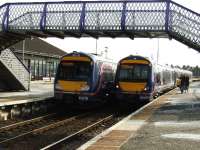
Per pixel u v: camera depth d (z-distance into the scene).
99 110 29.00
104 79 28.67
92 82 26.44
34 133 17.09
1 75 40.19
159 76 33.56
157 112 21.84
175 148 11.51
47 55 65.94
